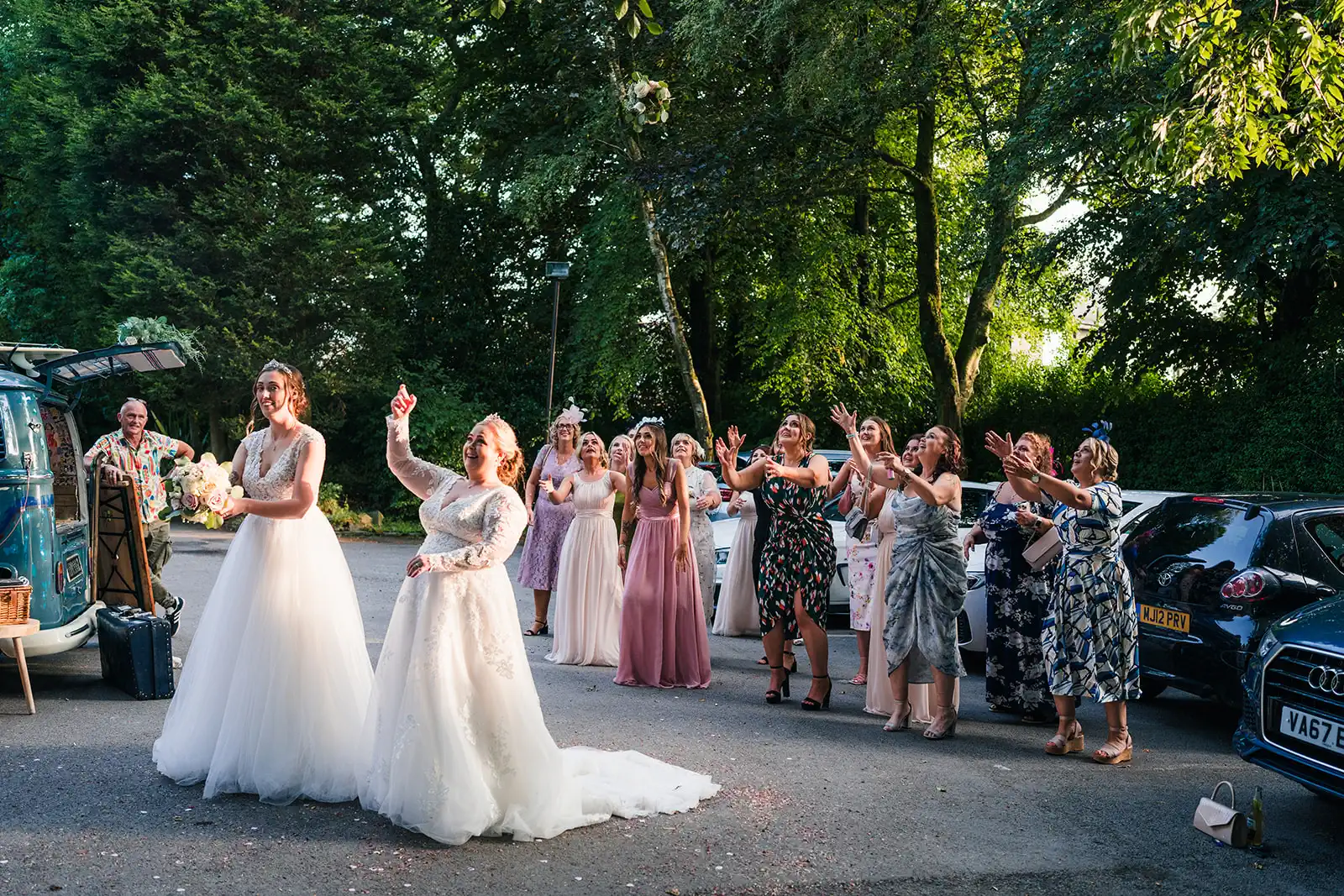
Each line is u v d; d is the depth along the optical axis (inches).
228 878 157.8
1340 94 353.4
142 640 271.0
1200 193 532.7
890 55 684.1
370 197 901.8
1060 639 246.7
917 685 278.1
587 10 764.0
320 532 205.6
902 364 886.4
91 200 804.6
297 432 205.9
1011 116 655.1
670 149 746.8
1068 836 191.2
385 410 906.1
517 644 187.6
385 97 879.7
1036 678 279.9
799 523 287.3
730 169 718.5
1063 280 700.7
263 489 202.7
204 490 187.2
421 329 1018.1
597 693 297.0
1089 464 246.7
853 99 699.4
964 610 341.4
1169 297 661.3
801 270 826.8
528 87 970.7
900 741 255.4
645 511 312.2
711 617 433.4
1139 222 601.3
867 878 168.1
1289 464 601.6
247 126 796.6
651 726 261.4
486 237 1047.0
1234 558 263.1
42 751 221.6
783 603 288.2
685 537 310.8
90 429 930.7
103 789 196.7
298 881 157.6
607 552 341.4
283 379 206.2
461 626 183.2
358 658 204.4
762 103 748.6
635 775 209.6
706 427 773.9
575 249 1028.5
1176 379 692.1
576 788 191.6
